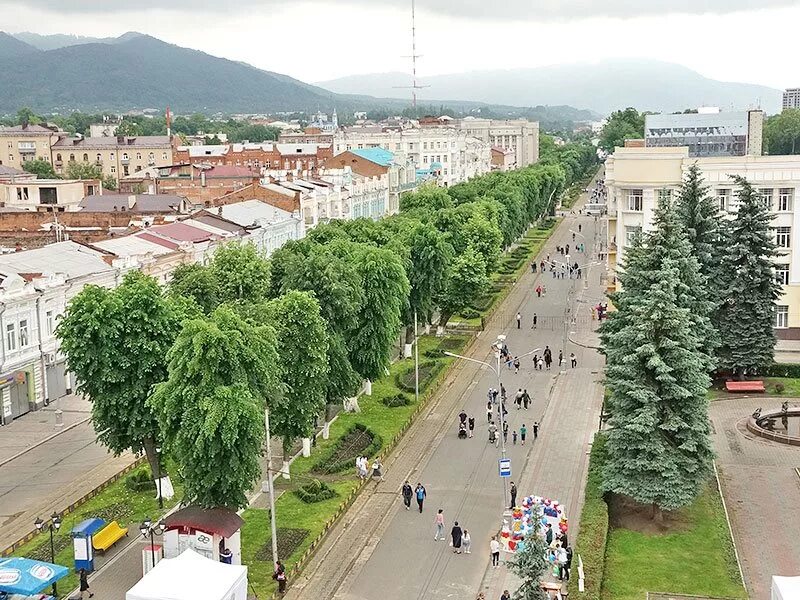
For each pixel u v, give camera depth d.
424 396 92.12
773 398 90.94
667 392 61.19
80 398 93.38
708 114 156.12
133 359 62.47
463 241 134.00
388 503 66.75
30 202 161.88
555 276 164.25
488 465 74.38
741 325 91.75
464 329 123.44
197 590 43.97
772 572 54.88
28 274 90.38
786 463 73.62
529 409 89.62
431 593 52.69
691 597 51.34
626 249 75.81
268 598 51.50
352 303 79.25
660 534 60.00
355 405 87.06
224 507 55.03
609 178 118.25
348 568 56.19
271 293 87.50
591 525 57.69
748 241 90.81
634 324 63.78
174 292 76.81
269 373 57.50
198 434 53.16
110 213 140.62
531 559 43.03
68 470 73.19
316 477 71.06
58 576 48.22
